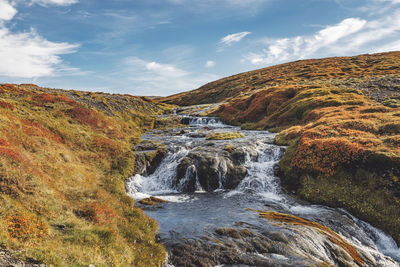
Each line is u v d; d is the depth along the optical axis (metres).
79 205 15.39
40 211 12.33
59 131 28.50
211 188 27.30
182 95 193.88
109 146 31.45
